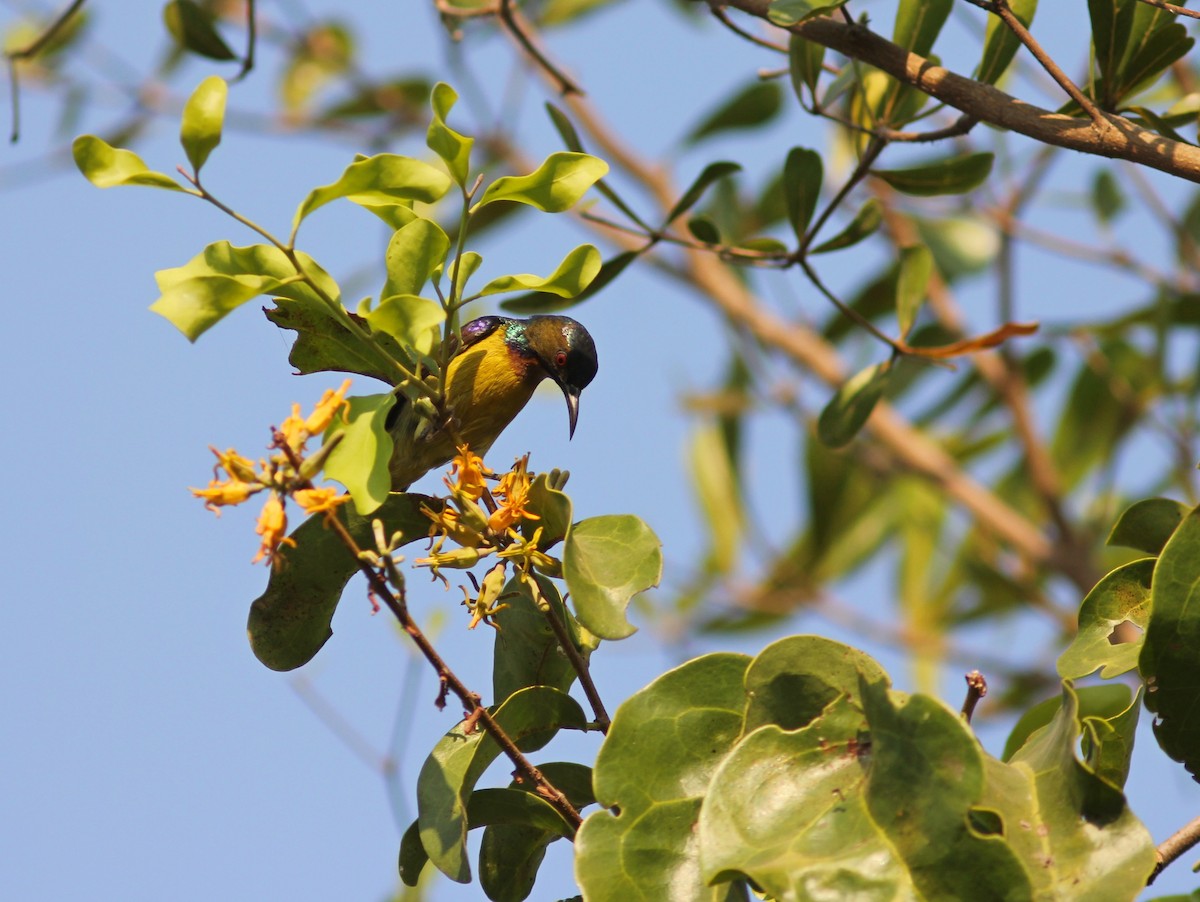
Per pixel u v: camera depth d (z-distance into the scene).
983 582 16.17
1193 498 14.14
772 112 14.23
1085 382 16.28
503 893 6.55
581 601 5.70
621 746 5.55
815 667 5.30
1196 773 5.67
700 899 5.29
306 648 6.55
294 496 5.12
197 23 10.70
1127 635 6.99
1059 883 4.72
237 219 5.29
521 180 5.60
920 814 4.69
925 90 6.55
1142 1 6.23
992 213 15.27
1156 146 6.02
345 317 5.61
